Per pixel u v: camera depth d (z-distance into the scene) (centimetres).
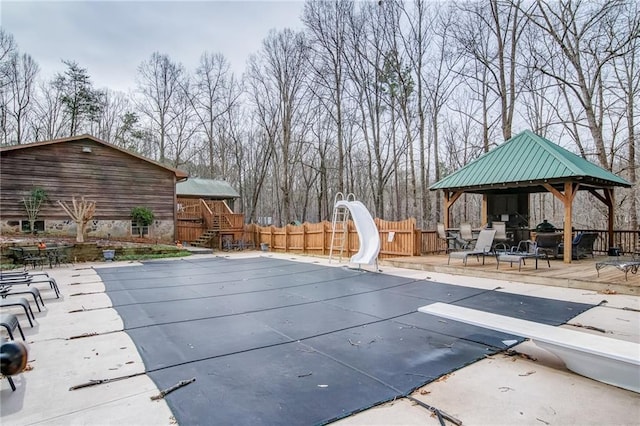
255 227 1856
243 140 3459
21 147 1315
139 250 1370
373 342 406
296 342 409
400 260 1056
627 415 249
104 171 1502
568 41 1453
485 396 278
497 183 1016
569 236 927
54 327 473
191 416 251
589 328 444
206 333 444
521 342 400
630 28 1327
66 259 1212
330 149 3189
